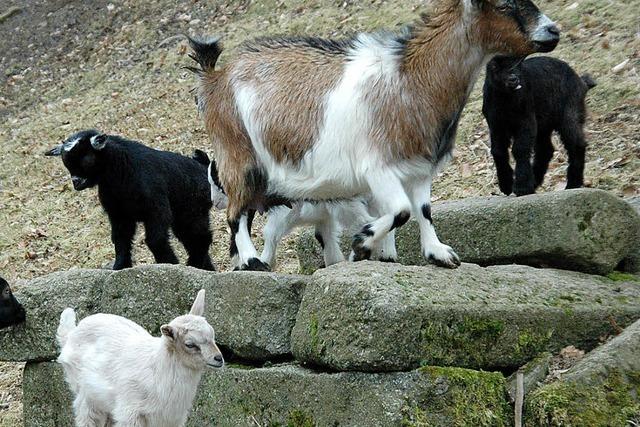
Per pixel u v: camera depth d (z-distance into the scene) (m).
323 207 10.18
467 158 14.59
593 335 8.09
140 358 7.67
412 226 9.84
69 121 22.44
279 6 23.52
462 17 8.19
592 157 13.38
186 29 25.11
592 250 8.83
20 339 9.96
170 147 18.78
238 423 8.33
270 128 8.77
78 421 8.07
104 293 9.63
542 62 11.25
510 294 8.01
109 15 27.88
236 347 8.64
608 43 16.00
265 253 10.62
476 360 7.65
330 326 7.64
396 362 7.37
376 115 8.26
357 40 8.71
